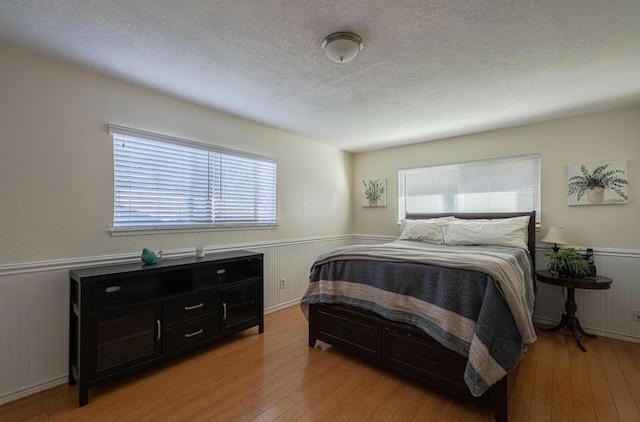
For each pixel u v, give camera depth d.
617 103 2.86
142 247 2.58
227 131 3.22
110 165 2.40
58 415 1.80
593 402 1.93
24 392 1.98
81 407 1.88
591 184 3.08
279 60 2.11
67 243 2.18
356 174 5.05
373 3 1.51
